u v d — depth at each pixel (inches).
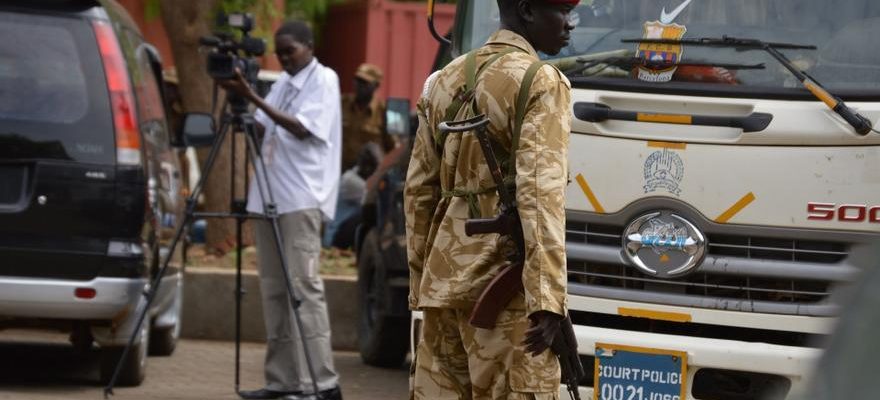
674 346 402.9
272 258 518.0
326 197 513.7
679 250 407.2
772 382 406.9
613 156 410.9
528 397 296.2
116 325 513.7
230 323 709.3
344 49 1425.9
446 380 313.3
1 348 650.8
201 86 799.7
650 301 408.8
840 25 417.7
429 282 307.3
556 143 291.7
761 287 407.8
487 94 300.2
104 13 517.3
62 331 528.7
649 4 430.9
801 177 400.5
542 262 284.8
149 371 598.5
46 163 496.1
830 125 398.6
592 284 416.5
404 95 1389.0
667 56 417.1
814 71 410.0
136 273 502.0
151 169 524.1
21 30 506.6
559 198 288.0
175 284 622.8
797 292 404.5
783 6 424.8
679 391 402.9
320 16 1419.8
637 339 405.4
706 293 409.4
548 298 283.7
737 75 413.4
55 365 603.5
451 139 308.3
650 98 412.2
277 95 521.0
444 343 314.3
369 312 654.5
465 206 304.0
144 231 509.0
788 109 401.7
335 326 711.1
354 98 1028.5
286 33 516.7
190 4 793.6
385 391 577.9
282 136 513.0
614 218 410.9
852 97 402.3
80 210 497.4
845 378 149.3
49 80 503.5
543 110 293.0
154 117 571.8
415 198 323.3
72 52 506.9
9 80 501.7
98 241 498.0
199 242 896.3
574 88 419.2
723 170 404.8
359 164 920.9
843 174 398.0
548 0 305.4
